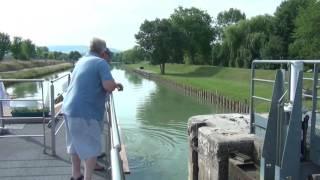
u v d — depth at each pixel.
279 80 7.79
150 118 31.94
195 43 94.56
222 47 82.62
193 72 83.62
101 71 5.09
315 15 48.38
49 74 89.56
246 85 46.78
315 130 7.91
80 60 5.29
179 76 76.38
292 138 7.39
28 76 70.50
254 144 10.28
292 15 65.00
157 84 70.88
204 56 97.12
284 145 7.62
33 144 8.41
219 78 66.25
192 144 13.22
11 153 7.78
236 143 10.41
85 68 5.11
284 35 65.69
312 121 7.72
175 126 27.81
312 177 7.82
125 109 37.81
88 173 5.10
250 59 70.12
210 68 80.19
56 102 11.57
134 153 19.97
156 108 38.47
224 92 39.44
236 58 75.19
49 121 9.84
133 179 16.41
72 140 5.12
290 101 7.68
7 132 9.38
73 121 5.05
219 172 10.44
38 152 7.84
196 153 13.12
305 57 50.72
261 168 8.13
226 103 35.69
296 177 7.48
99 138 5.18
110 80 5.07
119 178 2.63
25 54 113.12
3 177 6.52
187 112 35.66
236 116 13.96
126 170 7.66
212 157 10.87
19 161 7.30
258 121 10.45
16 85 54.19
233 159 10.20
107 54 5.44
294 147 7.42
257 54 69.81
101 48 5.34
